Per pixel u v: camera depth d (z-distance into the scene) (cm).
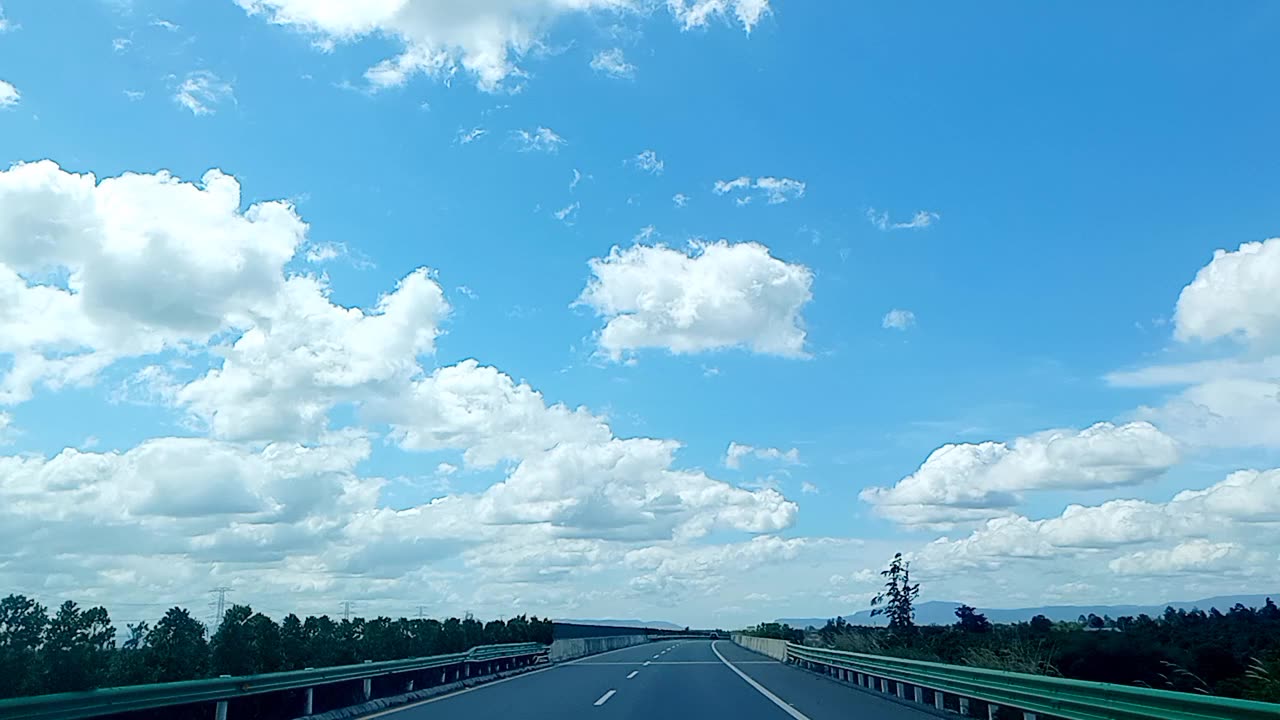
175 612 1658
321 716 1658
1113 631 2227
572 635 5478
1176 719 941
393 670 1997
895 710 1814
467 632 3441
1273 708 799
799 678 2844
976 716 1683
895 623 3891
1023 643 2003
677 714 1730
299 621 2123
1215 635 2206
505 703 1969
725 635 13762
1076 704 1164
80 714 1052
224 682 1344
